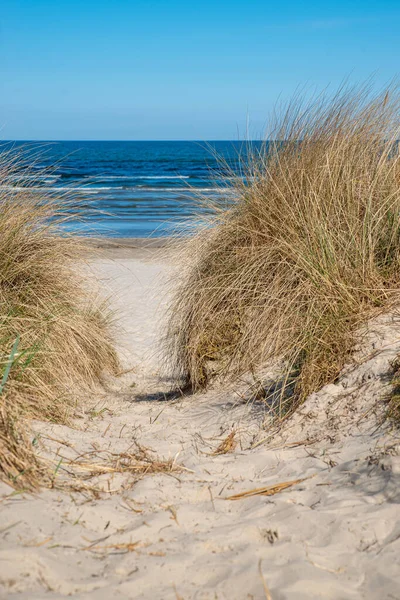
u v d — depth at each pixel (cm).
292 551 235
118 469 313
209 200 534
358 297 423
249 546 239
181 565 225
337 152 472
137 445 353
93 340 542
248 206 499
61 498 269
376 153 492
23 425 323
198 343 485
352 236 440
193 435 382
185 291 516
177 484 298
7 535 229
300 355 405
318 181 471
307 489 289
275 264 461
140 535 246
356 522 250
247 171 512
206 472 317
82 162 5700
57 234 527
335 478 295
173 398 495
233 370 464
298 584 214
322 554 234
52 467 298
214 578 220
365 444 315
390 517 253
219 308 487
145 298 989
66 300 494
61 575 213
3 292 448
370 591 213
